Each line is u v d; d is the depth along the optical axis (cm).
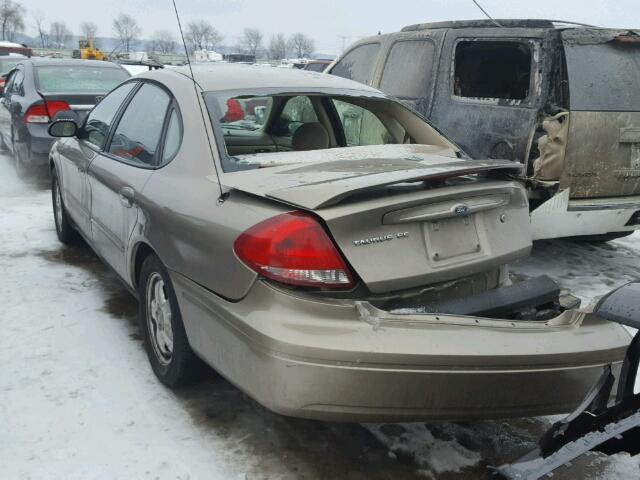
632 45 498
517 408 247
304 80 366
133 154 370
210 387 324
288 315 232
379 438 292
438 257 259
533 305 278
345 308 234
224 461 271
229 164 294
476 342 237
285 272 235
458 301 262
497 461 279
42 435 282
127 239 348
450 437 296
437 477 268
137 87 401
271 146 357
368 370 226
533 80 478
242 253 245
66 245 548
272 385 231
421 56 586
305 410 230
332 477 265
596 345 256
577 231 497
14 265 495
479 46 532
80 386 322
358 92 372
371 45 668
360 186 237
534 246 627
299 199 242
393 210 246
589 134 471
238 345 245
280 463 271
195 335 278
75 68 879
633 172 493
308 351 225
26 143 796
